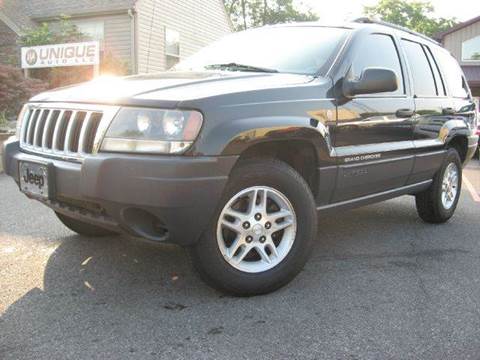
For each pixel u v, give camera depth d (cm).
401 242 498
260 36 476
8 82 1132
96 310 327
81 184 313
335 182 392
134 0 1809
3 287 360
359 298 356
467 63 2988
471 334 305
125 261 416
